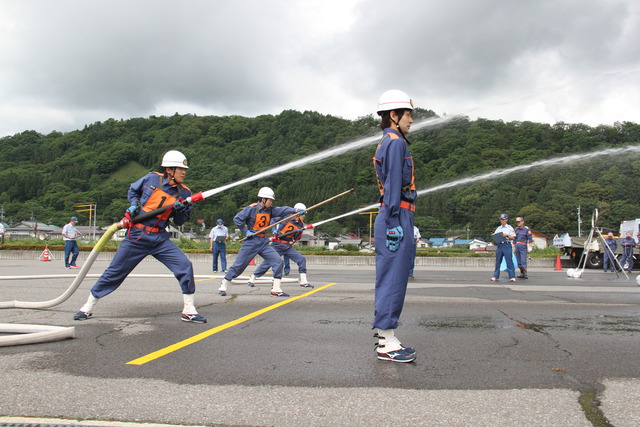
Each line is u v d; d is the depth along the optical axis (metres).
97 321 5.01
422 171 55.59
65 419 2.31
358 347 3.87
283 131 86.56
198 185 76.75
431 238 52.12
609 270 17.95
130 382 2.88
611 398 2.66
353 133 74.31
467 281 11.57
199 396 2.65
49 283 9.23
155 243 5.08
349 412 2.43
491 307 6.34
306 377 3.02
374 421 2.32
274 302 6.77
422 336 4.34
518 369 3.24
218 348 3.79
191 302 5.05
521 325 4.94
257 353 3.64
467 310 6.04
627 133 51.16
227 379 2.96
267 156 80.69
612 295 7.99
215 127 111.69
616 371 3.20
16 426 2.24
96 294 5.14
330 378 3.00
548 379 3.01
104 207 92.38
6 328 4.35
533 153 53.00
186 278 5.01
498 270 11.98
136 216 5.11
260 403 2.54
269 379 2.97
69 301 6.57
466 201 51.78
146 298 6.92
